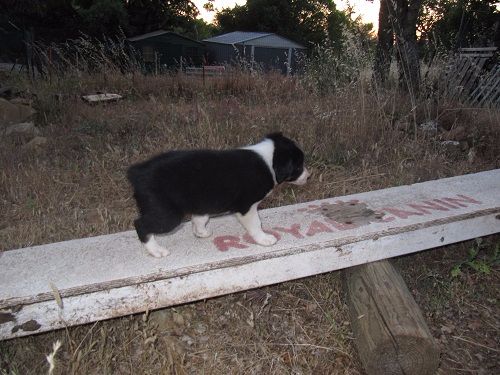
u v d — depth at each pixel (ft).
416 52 6.64
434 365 2.28
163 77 8.14
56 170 4.09
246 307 2.73
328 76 6.95
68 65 8.35
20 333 1.99
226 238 2.51
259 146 2.57
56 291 1.93
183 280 2.21
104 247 2.39
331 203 3.03
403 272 3.17
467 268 3.25
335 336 2.59
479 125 5.35
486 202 3.01
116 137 5.06
